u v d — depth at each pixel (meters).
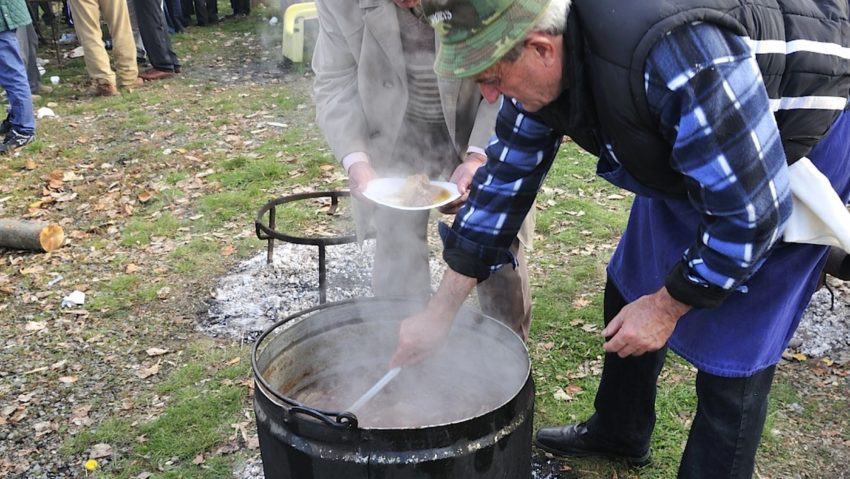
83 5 6.37
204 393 2.79
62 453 2.53
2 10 5.09
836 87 1.41
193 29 9.22
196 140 5.49
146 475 2.41
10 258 3.92
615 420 2.26
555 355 2.94
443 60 1.29
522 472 1.68
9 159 5.25
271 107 6.20
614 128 1.34
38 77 6.74
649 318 1.49
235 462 2.45
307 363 1.91
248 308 3.31
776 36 1.31
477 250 1.73
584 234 3.88
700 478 1.79
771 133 1.26
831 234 1.50
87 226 4.25
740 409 1.69
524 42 1.24
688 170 1.28
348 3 2.25
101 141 5.57
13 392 2.85
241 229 4.09
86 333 3.21
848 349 2.86
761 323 1.62
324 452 1.48
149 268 3.73
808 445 2.41
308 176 4.75
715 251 1.34
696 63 1.18
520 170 1.68
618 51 1.23
